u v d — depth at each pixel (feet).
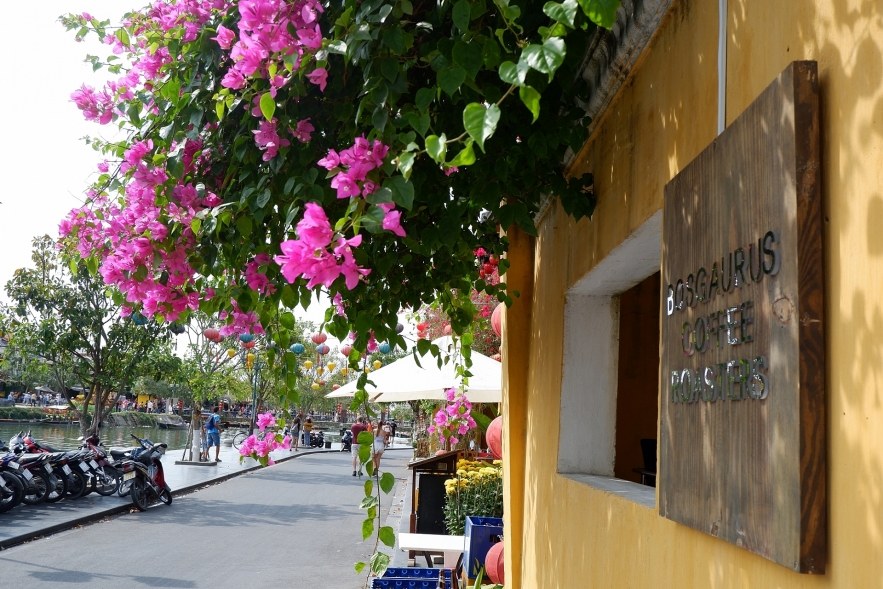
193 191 11.37
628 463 19.39
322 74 9.01
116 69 12.86
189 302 12.75
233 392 111.34
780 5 6.49
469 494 34.53
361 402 14.60
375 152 7.79
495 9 8.80
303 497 63.16
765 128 6.20
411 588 17.47
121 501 51.80
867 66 5.11
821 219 5.62
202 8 11.12
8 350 72.64
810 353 5.51
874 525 4.78
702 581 7.54
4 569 31.73
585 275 13.58
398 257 13.16
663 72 9.56
